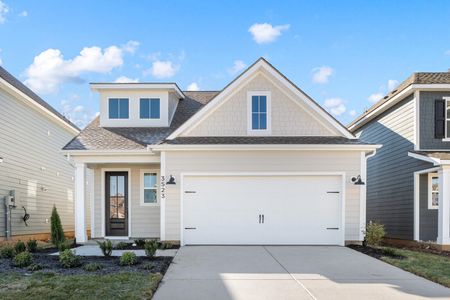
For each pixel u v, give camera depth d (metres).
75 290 6.57
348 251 11.07
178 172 12.39
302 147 12.18
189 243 12.27
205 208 12.35
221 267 8.84
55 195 19.23
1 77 13.64
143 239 13.42
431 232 14.17
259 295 6.65
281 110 13.15
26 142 16.28
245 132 13.08
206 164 12.39
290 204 12.38
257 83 13.18
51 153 18.83
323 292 6.85
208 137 12.99
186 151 12.38
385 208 17.11
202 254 10.50
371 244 12.11
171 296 6.54
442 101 14.25
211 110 13.13
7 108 14.74
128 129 14.94
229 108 13.12
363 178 12.30
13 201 14.81
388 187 16.78
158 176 14.62
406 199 15.02
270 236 12.30
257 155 12.42
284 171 12.38
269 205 12.38
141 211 14.54
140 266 8.60
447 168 12.48
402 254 10.73
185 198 12.38
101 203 14.48
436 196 14.30
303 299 6.46
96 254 10.43
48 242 15.55
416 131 14.22
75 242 12.93
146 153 12.94
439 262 9.58
